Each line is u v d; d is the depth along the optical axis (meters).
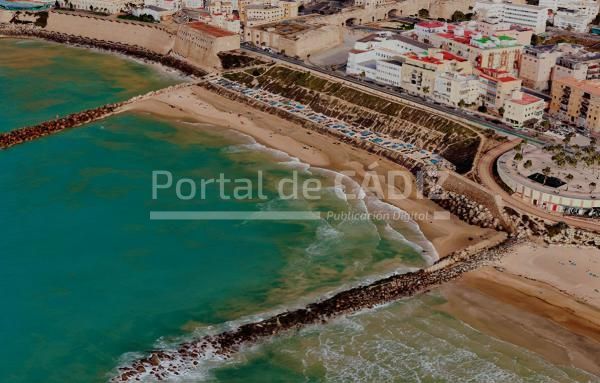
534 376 187.00
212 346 195.38
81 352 194.12
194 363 189.25
